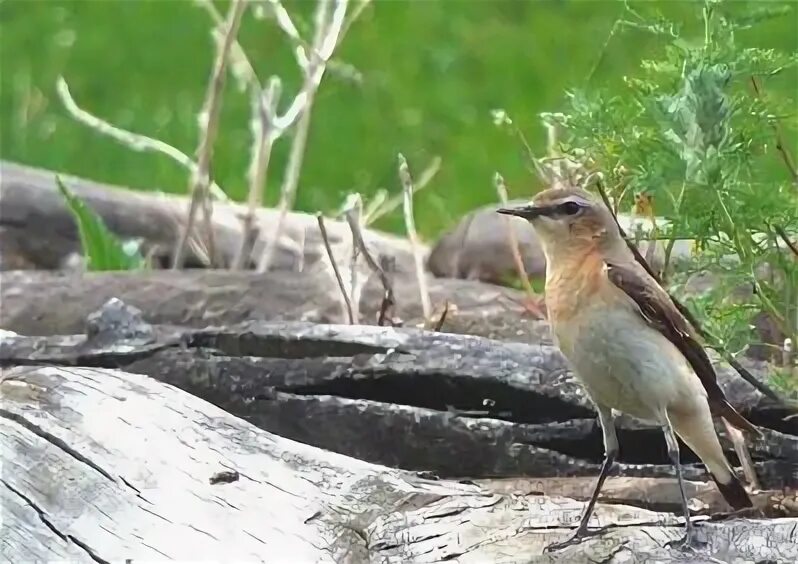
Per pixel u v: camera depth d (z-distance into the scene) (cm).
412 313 1245
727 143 834
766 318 1069
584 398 950
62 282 1219
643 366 824
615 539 773
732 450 972
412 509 802
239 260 1388
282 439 867
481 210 1447
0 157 2016
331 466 844
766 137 884
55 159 2008
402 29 2431
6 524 780
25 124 2102
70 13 2612
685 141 834
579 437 954
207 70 2330
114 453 835
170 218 1538
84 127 2100
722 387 968
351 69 1559
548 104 2059
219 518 789
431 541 766
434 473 958
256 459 845
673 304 852
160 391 906
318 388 976
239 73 1490
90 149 2041
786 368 961
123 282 1220
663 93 897
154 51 2414
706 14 885
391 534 772
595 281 837
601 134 930
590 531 783
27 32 2522
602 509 820
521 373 957
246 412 980
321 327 998
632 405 844
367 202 1697
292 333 992
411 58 2314
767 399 962
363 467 845
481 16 2498
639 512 819
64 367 958
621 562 746
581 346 839
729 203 864
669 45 976
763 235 968
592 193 1005
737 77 893
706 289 1062
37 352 1017
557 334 857
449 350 971
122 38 2484
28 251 1516
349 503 809
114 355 1004
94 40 2483
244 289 1220
